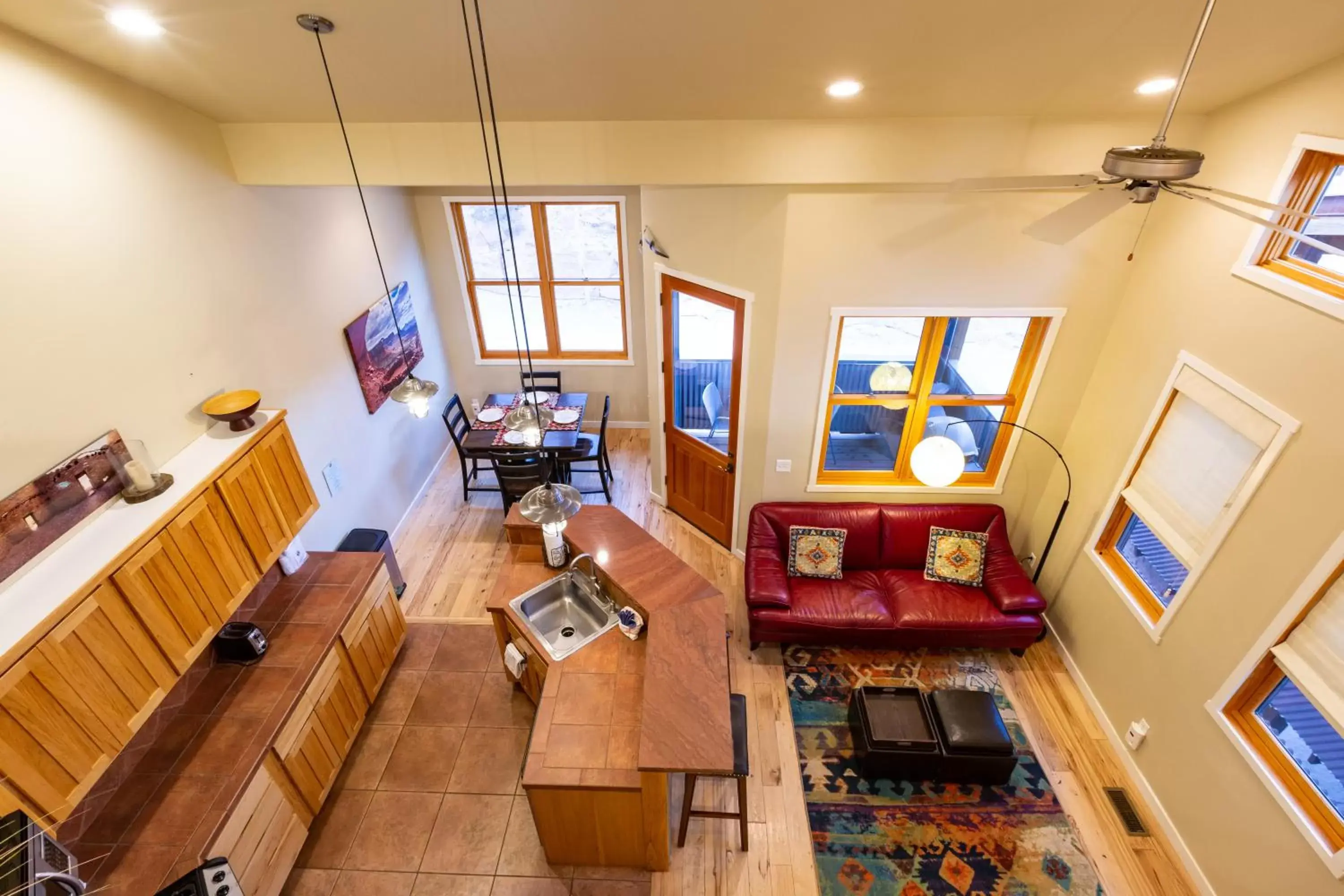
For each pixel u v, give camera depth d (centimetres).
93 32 243
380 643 412
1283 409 285
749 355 452
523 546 420
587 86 304
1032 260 393
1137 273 387
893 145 350
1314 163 281
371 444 532
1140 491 380
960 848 345
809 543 468
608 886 327
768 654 461
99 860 254
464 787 369
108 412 280
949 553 463
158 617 264
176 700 314
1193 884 329
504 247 658
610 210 635
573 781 286
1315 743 279
